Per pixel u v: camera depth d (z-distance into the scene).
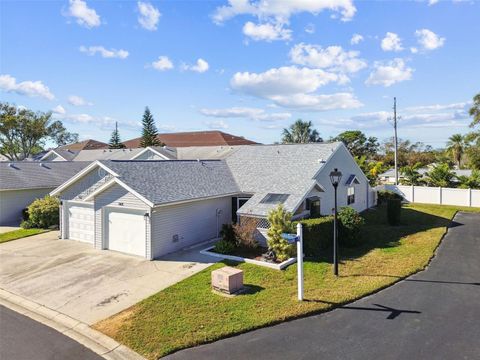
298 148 23.31
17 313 9.77
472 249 16.34
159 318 9.05
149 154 32.22
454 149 54.94
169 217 15.44
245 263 13.79
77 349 7.82
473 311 9.50
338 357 7.32
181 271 12.92
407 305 9.92
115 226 16.00
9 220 24.48
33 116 58.28
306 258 14.53
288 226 14.19
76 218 18.33
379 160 63.53
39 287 11.57
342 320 9.01
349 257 14.75
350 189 25.56
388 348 7.64
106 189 15.97
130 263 13.99
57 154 44.25
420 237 18.67
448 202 32.84
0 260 14.66
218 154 30.97
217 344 7.88
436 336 8.15
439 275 12.56
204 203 17.56
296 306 9.66
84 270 13.20
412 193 34.88
